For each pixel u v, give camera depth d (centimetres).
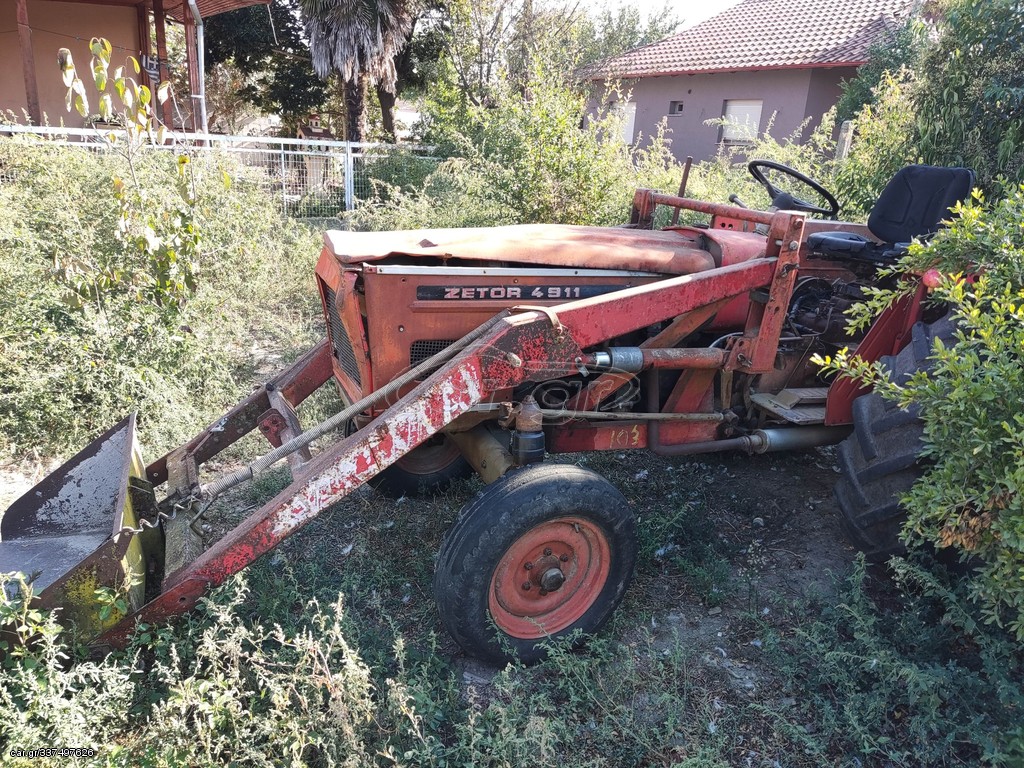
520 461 279
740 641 282
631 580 288
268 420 339
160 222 476
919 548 269
